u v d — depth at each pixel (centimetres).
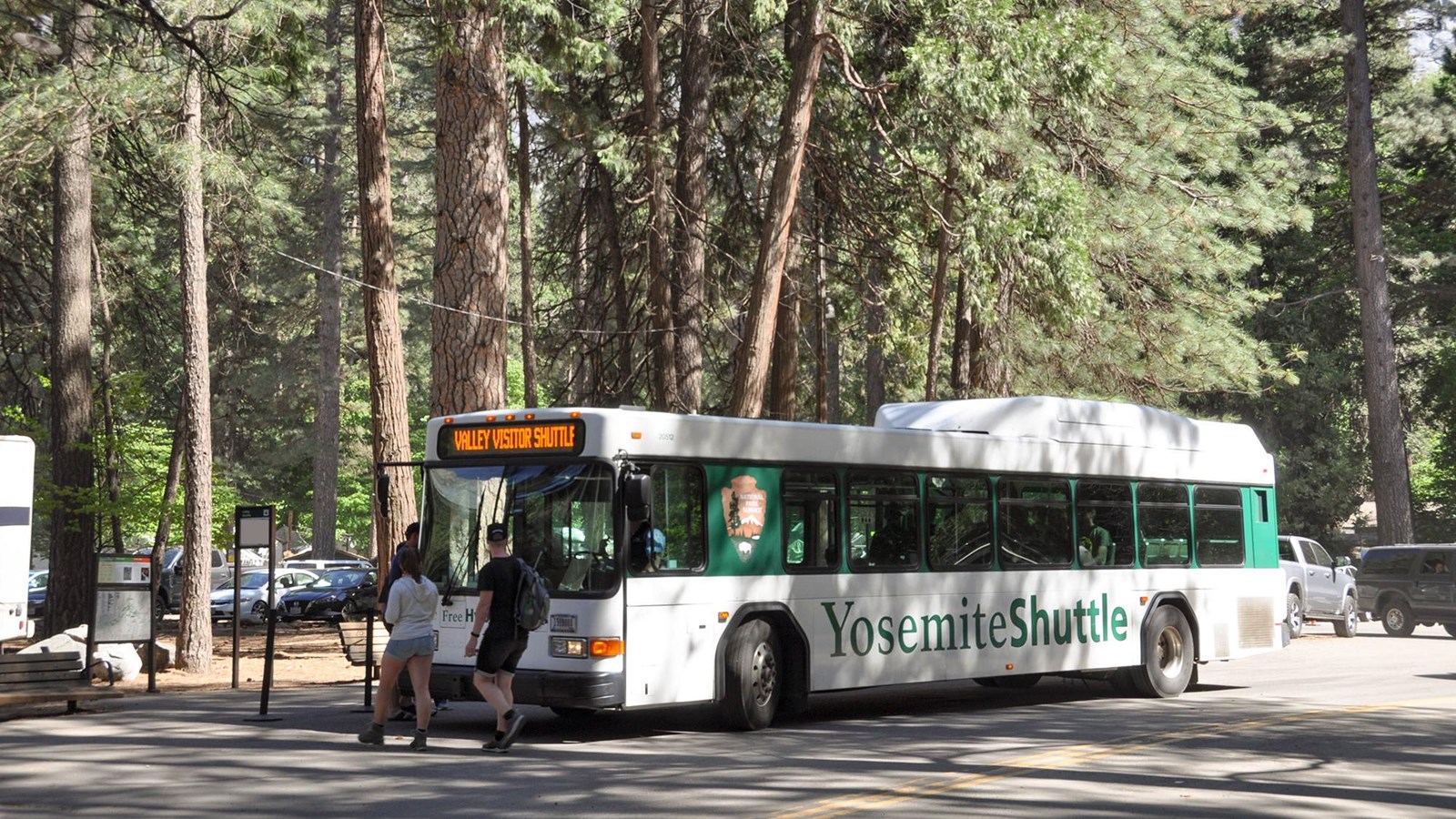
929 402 1827
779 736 1440
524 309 3375
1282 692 1980
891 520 1628
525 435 1434
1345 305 5775
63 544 2745
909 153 2817
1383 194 5747
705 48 2942
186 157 2267
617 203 3078
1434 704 1764
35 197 2955
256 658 2689
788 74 2825
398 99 5269
